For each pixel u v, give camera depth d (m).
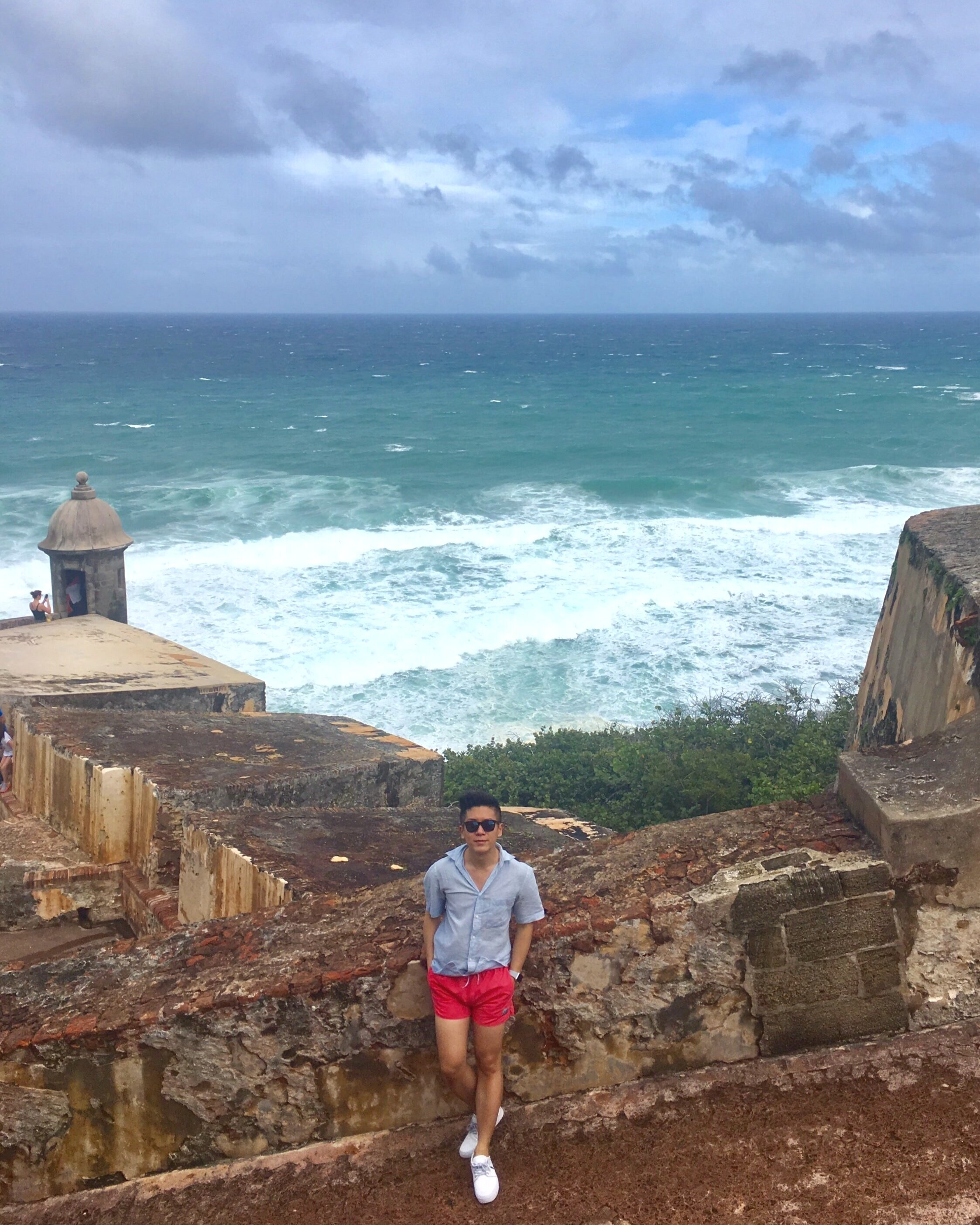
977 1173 3.26
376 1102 3.87
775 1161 3.43
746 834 4.12
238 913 5.50
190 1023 3.81
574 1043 3.85
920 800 3.82
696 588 27.88
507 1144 3.69
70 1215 3.75
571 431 63.28
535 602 26.81
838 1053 3.78
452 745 19.62
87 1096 3.89
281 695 21.59
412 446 57.22
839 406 75.75
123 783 7.57
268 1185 3.69
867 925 3.78
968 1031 3.76
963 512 6.84
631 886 3.96
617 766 12.38
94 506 15.70
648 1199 3.38
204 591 27.91
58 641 12.38
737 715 14.77
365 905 4.32
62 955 7.16
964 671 5.01
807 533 34.47
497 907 3.59
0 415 70.25
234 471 48.91
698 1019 3.84
